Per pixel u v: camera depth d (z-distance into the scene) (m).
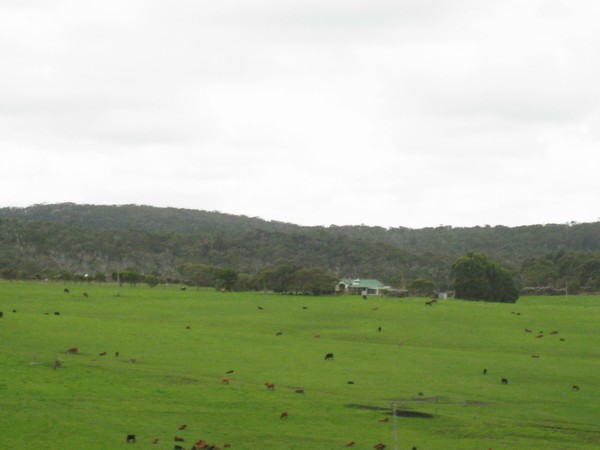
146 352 93.25
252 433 60.06
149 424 61.28
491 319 129.25
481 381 83.38
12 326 105.00
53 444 54.88
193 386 75.56
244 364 88.50
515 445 59.44
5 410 63.47
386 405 71.19
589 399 76.31
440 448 57.91
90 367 81.88
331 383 80.00
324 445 57.50
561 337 115.50
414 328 121.94
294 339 107.94
